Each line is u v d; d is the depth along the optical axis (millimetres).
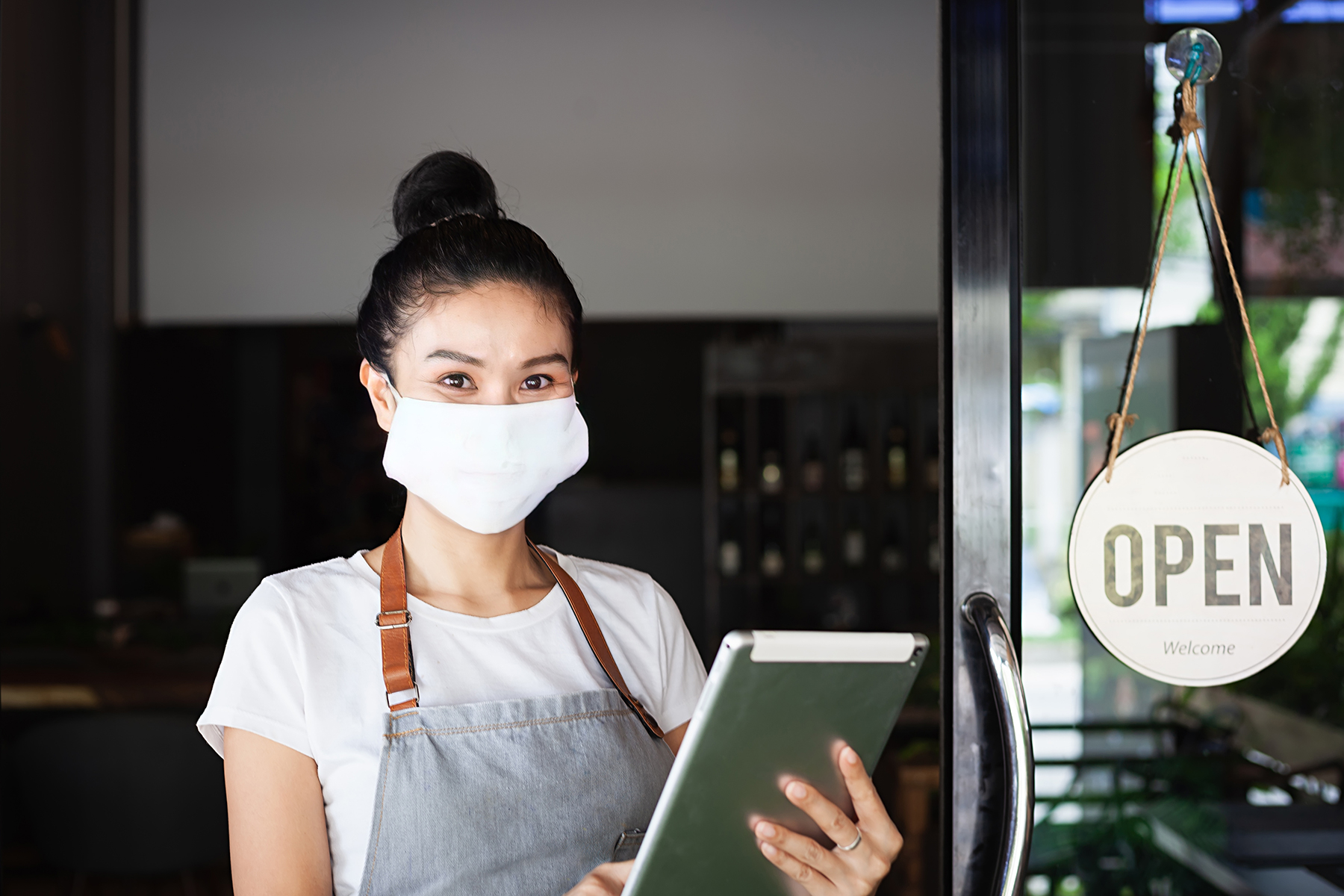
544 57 5125
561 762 1021
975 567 1170
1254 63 1365
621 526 5348
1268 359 1345
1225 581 1214
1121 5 1383
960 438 1170
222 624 4078
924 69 5152
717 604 4930
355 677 1021
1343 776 1334
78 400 5180
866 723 887
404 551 1108
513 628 1092
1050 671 1348
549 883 1001
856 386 4738
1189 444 1217
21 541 4680
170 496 5492
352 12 5090
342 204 5129
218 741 1025
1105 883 1364
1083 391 1354
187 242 5164
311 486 5750
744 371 4762
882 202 5172
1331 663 1321
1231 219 1355
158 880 3246
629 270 5160
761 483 4992
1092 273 1377
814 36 5148
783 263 5180
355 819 991
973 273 1168
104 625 4109
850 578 4887
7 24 4594
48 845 2887
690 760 822
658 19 5133
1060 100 1392
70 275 5133
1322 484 1337
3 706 3410
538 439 1040
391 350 1061
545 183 5148
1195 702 1344
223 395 5547
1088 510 1216
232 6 5090
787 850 895
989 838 1172
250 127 5121
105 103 5203
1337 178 1356
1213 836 1357
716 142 5156
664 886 894
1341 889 1338
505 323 1030
